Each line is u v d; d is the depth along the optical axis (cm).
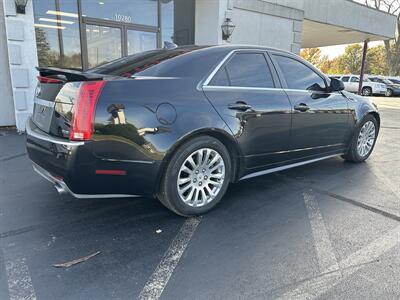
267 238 269
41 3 721
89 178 250
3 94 686
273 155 352
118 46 852
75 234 272
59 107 256
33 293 203
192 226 288
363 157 485
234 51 326
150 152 262
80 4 773
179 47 345
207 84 298
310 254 247
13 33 621
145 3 877
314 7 1174
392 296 203
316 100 386
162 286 211
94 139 242
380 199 350
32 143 285
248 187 381
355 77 2483
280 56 365
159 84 272
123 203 333
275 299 200
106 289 207
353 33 1503
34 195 349
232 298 201
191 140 285
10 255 240
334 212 317
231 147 316
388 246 259
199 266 231
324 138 407
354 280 218
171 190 282
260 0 974
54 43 754
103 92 245
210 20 918
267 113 332
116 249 251
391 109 1402
